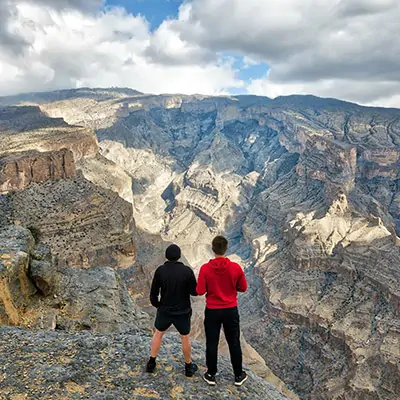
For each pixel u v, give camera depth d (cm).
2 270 1897
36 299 2177
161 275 1219
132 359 1334
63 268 2950
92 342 1403
